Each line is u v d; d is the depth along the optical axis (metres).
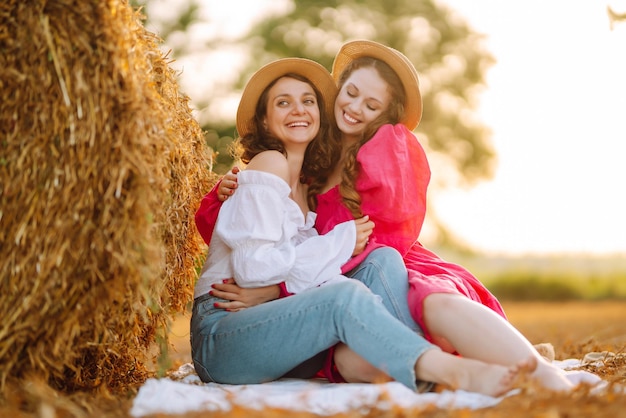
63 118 2.40
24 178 2.39
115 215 2.41
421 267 2.96
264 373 2.70
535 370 2.35
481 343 2.46
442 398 2.28
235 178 3.04
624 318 8.16
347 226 2.89
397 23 15.14
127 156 2.41
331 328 2.55
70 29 2.42
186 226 3.19
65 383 2.63
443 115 15.23
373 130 3.15
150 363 3.42
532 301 15.47
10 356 2.42
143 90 2.58
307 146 3.28
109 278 2.44
